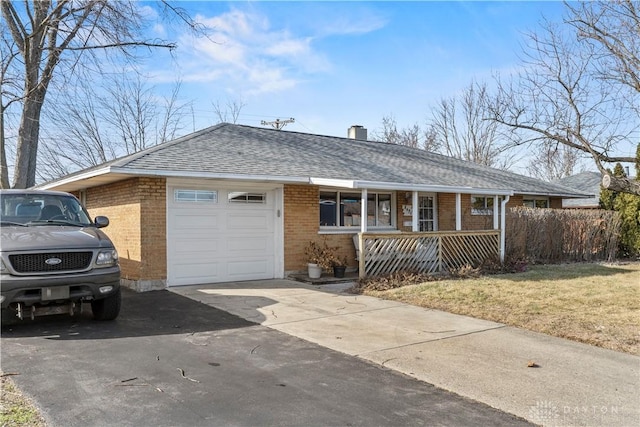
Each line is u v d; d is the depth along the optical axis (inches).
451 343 243.6
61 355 210.7
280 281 450.3
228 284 426.9
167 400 162.6
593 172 1184.2
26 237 251.4
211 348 228.1
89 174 386.9
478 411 159.8
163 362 204.4
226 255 440.1
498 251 548.4
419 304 342.3
